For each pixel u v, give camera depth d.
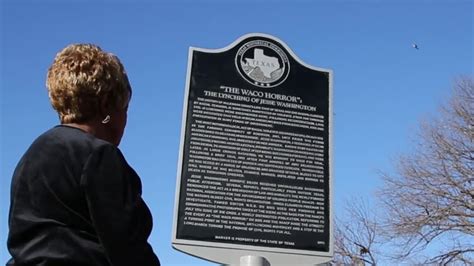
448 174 19.98
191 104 6.12
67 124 2.34
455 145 20.31
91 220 2.06
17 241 2.07
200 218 5.74
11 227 2.12
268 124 6.23
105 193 2.05
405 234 19.88
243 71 6.37
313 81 6.54
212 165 5.95
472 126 20.41
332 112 6.45
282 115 6.31
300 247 5.88
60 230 2.03
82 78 2.33
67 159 2.12
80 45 2.44
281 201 5.98
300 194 6.05
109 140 2.46
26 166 2.20
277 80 6.43
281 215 5.93
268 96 6.34
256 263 5.67
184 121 6.04
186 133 6.00
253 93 6.30
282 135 6.23
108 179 2.08
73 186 2.07
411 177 22.38
